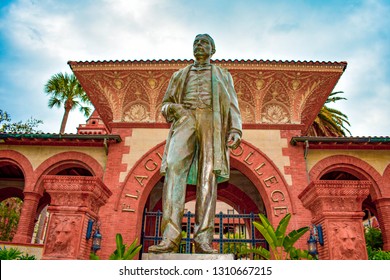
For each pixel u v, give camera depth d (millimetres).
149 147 14836
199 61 4543
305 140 14258
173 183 3715
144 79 15547
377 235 20234
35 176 14516
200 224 3672
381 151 14602
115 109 15836
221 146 3947
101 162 14789
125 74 15484
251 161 14344
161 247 3418
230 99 4305
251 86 15484
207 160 3855
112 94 15930
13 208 29016
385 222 13289
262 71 15031
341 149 14711
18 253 10023
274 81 15375
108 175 14258
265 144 14719
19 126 29531
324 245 7484
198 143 4023
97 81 15750
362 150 14664
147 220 19109
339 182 7594
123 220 13359
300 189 13750
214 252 3434
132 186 14016
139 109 15883
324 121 24891
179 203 3662
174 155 3826
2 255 9500
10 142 14977
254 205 19484
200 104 4141
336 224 7344
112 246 12852
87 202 7398
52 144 15094
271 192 13742
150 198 19672
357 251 7105
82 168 16766
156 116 15625
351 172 14680
